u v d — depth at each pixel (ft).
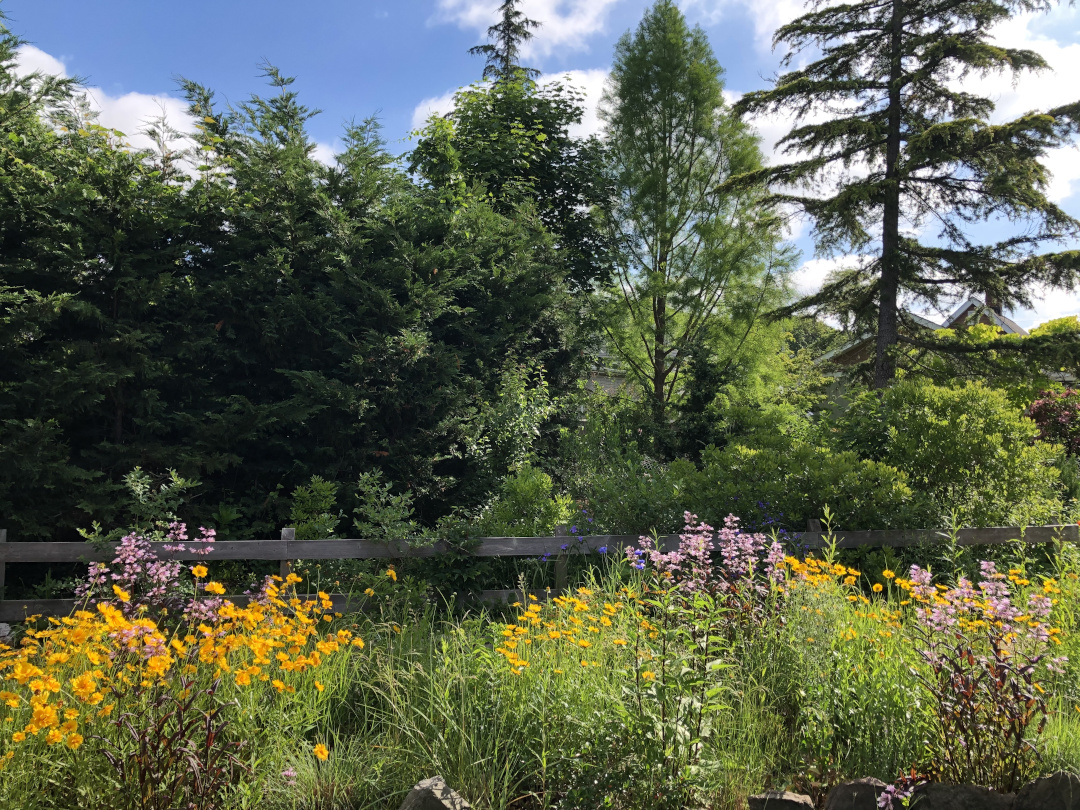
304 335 27.45
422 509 29.27
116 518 22.22
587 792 8.87
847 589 16.34
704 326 59.26
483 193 39.83
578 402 43.98
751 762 9.91
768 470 22.62
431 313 30.12
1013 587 15.14
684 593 13.12
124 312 23.91
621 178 58.65
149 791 7.68
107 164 23.97
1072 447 40.04
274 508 25.26
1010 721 8.84
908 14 47.21
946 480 23.85
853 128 45.93
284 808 8.64
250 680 9.45
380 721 10.90
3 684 10.02
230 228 27.37
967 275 44.75
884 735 9.95
